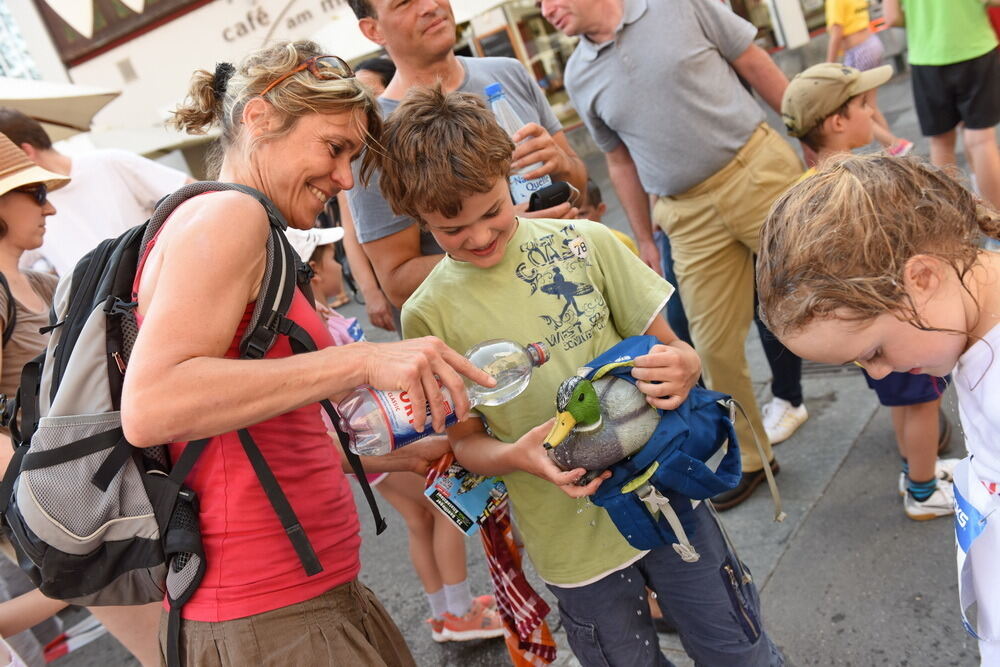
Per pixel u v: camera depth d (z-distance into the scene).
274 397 1.28
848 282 1.11
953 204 1.16
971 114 4.13
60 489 1.35
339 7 8.26
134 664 3.29
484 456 1.68
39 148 3.17
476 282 1.72
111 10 8.88
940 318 1.14
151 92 9.20
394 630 1.71
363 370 1.35
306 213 1.55
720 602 1.79
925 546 2.49
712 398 1.64
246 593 1.45
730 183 2.78
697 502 1.79
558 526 1.77
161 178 3.50
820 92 2.63
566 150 2.64
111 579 1.42
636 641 1.84
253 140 1.47
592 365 1.61
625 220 7.15
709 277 2.92
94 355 1.38
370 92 1.58
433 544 2.69
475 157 1.53
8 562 2.37
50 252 3.35
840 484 2.90
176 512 1.41
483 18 11.68
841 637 2.29
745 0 11.06
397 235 2.24
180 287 1.26
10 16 9.65
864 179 1.15
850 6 6.13
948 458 2.78
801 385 3.51
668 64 2.71
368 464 1.96
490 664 2.64
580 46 2.95
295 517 1.45
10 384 2.16
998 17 3.95
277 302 1.40
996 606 1.31
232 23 8.63
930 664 2.12
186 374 1.21
